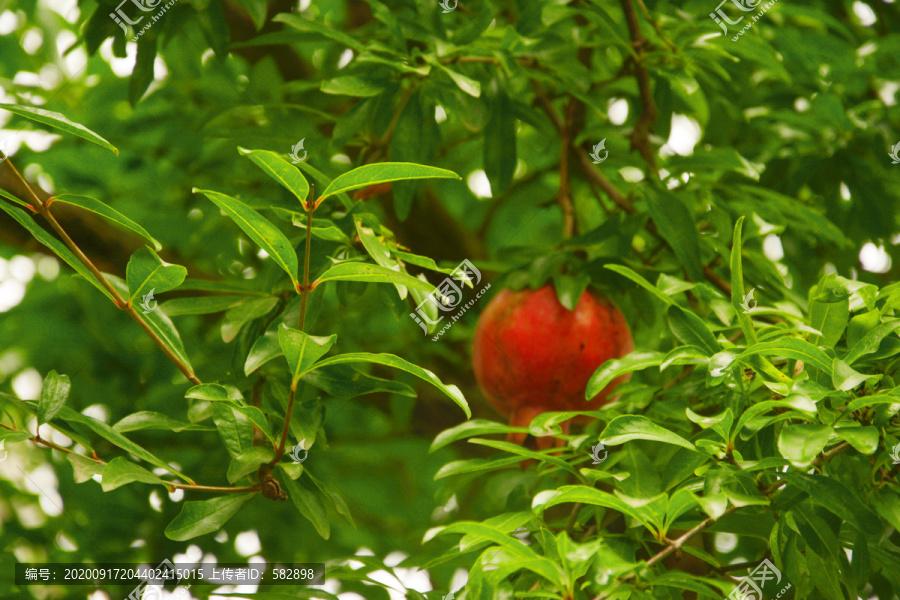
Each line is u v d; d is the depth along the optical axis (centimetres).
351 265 124
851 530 151
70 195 129
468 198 389
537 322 195
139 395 279
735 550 246
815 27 318
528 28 232
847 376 123
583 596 134
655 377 217
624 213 231
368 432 352
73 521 257
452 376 317
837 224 277
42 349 303
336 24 345
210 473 244
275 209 174
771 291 213
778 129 284
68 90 326
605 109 221
